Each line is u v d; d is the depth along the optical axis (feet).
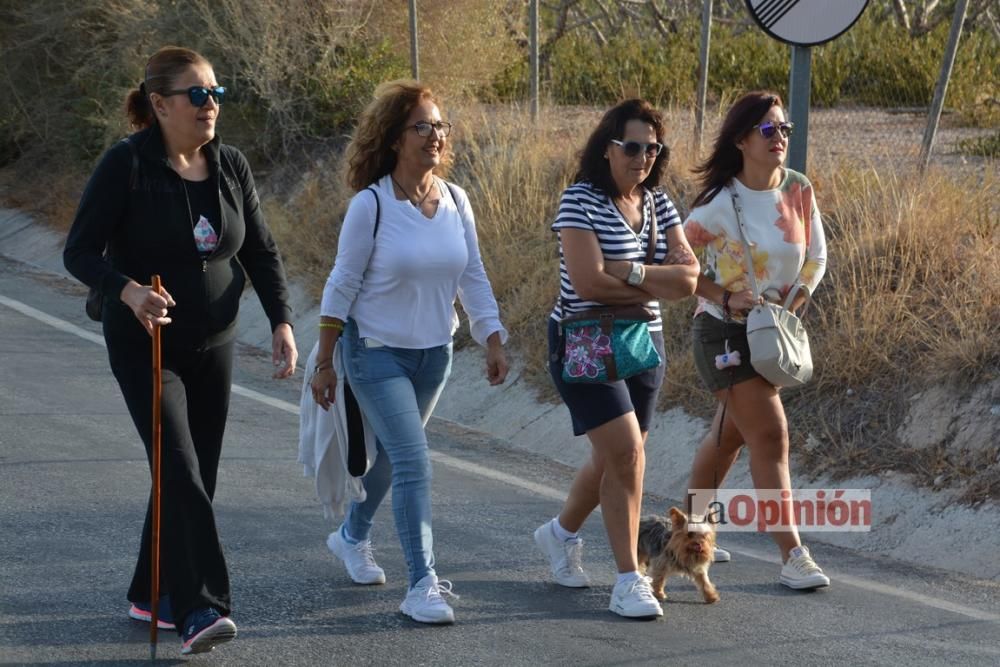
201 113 26.96
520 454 50.49
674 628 29.99
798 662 27.73
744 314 33.30
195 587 26.21
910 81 81.20
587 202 30.45
